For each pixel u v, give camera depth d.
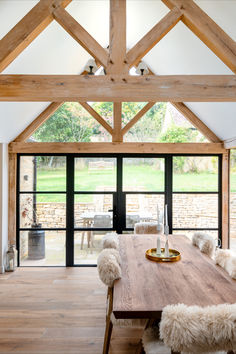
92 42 2.58
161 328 1.46
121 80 2.54
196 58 3.44
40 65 3.51
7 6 2.43
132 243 3.23
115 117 4.71
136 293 1.86
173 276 2.18
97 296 3.58
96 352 2.45
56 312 3.16
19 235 4.89
